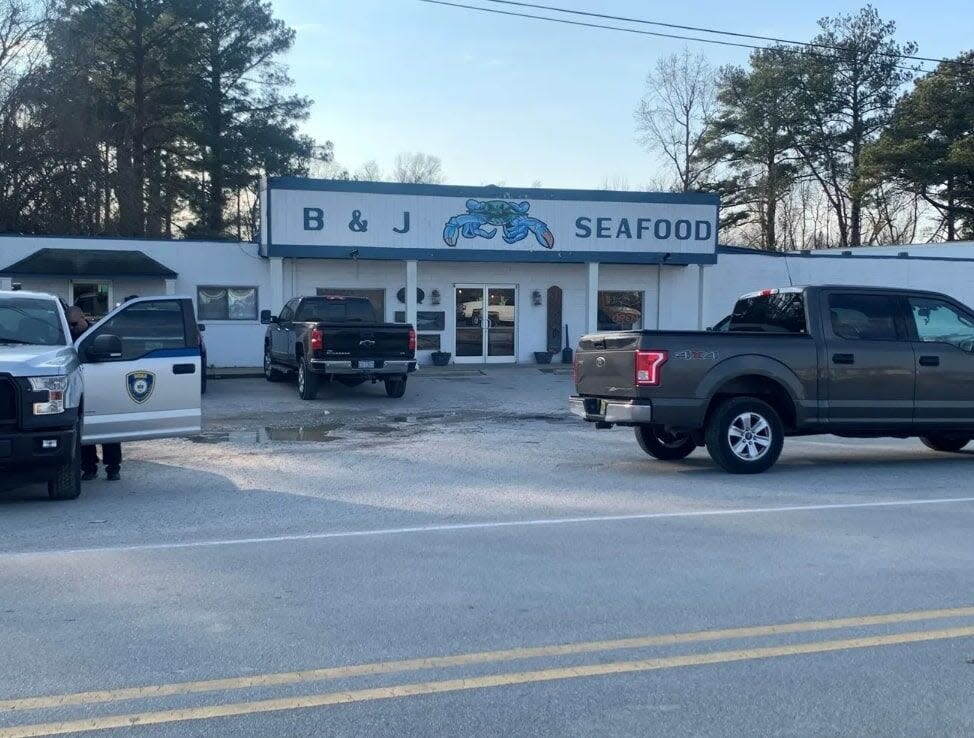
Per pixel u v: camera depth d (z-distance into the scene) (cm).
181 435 1129
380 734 444
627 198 2634
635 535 824
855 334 1152
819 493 1023
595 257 2619
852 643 560
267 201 2381
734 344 1105
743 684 500
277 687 495
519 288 2761
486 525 867
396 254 2469
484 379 2345
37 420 916
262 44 4341
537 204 2567
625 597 646
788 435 1160
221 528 863
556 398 1992
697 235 2698
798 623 595
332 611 616
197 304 2530
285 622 595
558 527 858
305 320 2055
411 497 1009
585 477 1125
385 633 575
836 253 3466
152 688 493
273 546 791
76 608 623
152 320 1118
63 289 2431
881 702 479
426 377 2386
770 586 672
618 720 458
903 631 581
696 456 1295
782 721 457
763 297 1226
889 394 1149
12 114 3500
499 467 1198
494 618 603
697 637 569
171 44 4062
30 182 3584
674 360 1084
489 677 508
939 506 952
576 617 605
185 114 4194
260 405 1859
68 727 450
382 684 499
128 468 1205
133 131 4000
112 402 1080
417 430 1555
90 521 893
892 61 4631
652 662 529
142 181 4016
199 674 512
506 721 457
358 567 723
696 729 448
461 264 2711
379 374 1895
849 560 742
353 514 923
